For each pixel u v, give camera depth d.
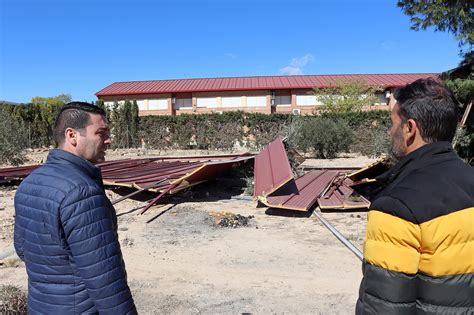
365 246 1.53
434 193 1.40
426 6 10.45
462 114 10.56
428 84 1.58
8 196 10.43
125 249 6.19
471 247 1.38
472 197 1.44
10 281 4.93
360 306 1.55
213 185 11.95
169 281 4.96
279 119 25.31
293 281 4.91
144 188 9.50
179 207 9.09
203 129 26.25
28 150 23.86
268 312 4.12
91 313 1.92
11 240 6.68
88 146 2.09
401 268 1.39
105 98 40.81
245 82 41.62
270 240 6.61
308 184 10.54
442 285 1.37
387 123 23.25
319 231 7.14
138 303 4.35
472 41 10.13
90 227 1.86
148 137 26.91
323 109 34.69
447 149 1.54
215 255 5.89
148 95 40.28
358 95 34.47
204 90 39.12
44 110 26.23
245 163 13.52
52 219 1.86
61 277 1.92
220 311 4.16
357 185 9.51
